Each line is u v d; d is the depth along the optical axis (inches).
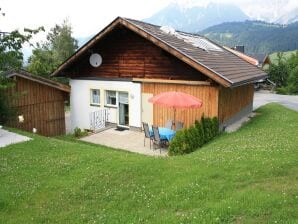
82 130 864.9
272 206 268.1
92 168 404.8
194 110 713.6
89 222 280.4
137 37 771.4
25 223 284.8
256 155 417.1
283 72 2244.1
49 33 1706.4
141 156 467.2
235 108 829.2
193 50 753.6
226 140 582.2
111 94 842.2
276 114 908.0
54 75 884.6
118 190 339.6
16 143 538.6
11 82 652.7
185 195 312.8
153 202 307.1
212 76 639.8
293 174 338.6
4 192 342.6
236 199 287.9
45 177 383.6
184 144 570.9
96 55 836.6
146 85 771.4
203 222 254.2
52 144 534.6
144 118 786.2
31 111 765.9
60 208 309.7
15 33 610.5
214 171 364.8
